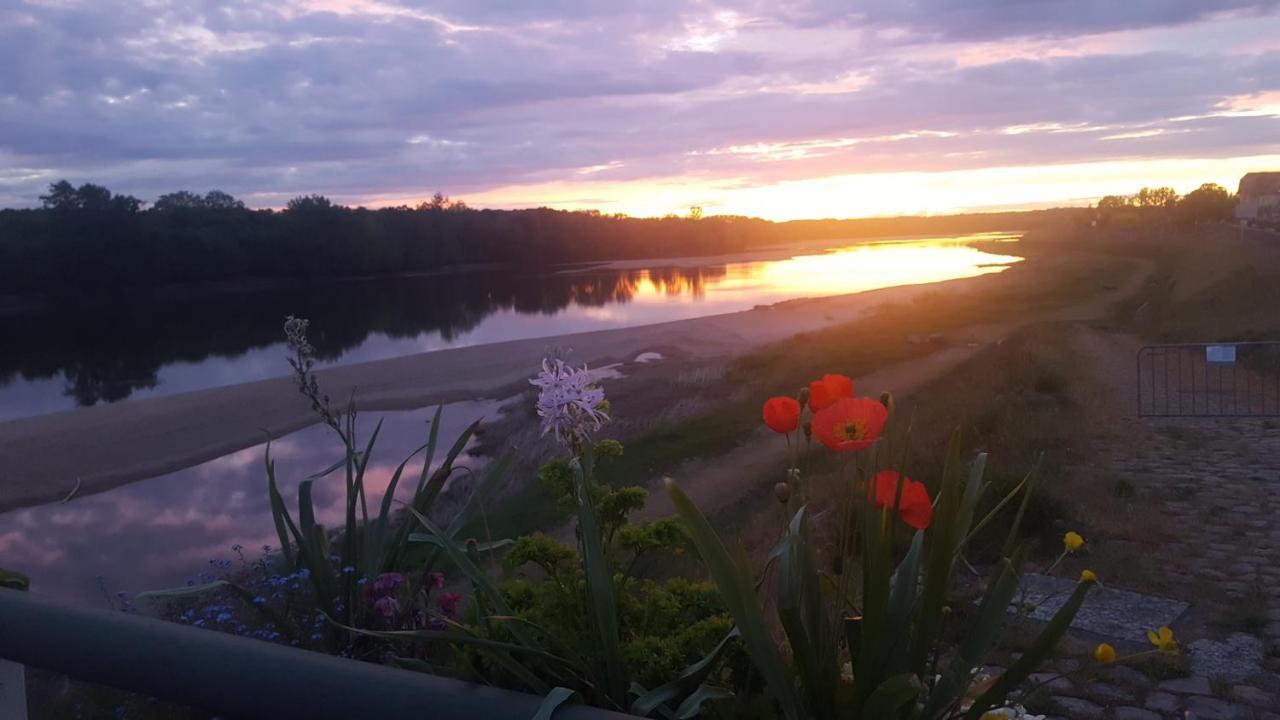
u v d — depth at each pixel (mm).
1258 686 4688
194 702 1526
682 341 40156
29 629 1680
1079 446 10992
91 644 1602
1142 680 4738
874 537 1666
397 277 110625
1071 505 7609
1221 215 94438
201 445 25625
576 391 1877
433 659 2523
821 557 3832
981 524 1842
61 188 86062
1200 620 5586
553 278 104938
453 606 2621
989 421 12578
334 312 74312
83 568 15422
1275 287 27469
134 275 87375
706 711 1826
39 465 23859
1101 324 30281
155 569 15266
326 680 1421
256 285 98750
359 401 30891
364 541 2984
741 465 14047
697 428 16812
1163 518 7680
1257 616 5535
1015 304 42156
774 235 196125
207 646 1514
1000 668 4625
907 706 1672
